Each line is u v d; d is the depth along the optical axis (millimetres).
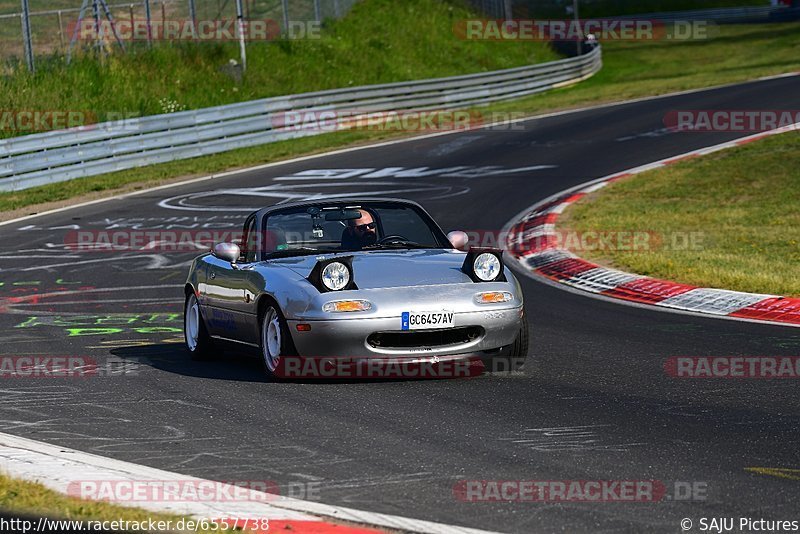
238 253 32250
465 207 76000
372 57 171750
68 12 137250
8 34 132500
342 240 32750
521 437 23016
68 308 47625
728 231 61125
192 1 148250
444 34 191500
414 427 24062
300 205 34031
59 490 18766
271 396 27969
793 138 89812
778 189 72062
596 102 134000
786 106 111000
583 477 19875
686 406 25859
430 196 80938
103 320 44375
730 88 132625
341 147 110750
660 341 35500
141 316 45281
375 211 33875
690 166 83750
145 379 31281
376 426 24250
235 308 32156
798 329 36750
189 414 26109
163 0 145500
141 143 104438
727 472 20031
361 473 20422
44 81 121938
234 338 32969
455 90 140500
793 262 51438
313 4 173375
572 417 24844
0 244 68688
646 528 17047
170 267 59219
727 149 89062
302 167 99188
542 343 35875
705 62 188250
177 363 34594
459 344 28906
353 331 28094
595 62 185625
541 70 159625
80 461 21172
